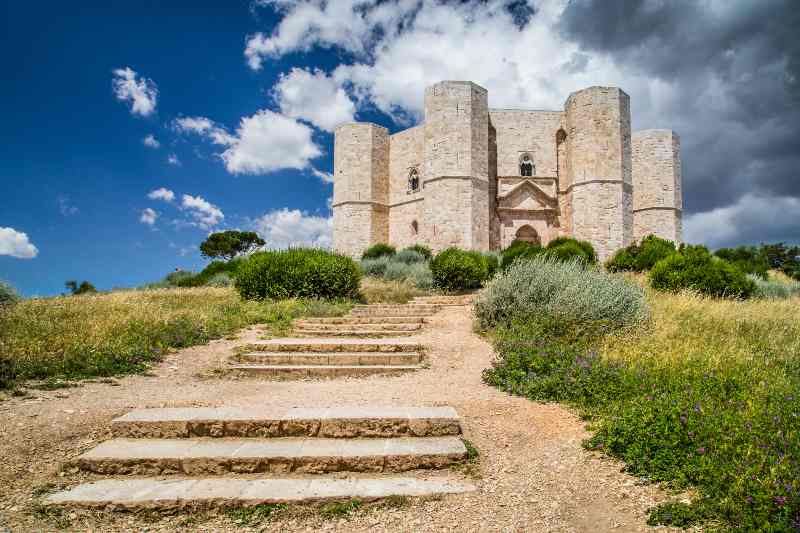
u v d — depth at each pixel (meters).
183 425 4.88
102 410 5.51
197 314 11.27
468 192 32.78
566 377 6.29
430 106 34.19
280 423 4.90
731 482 3.53
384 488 3.99
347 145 39.09
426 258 28.39
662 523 3.38
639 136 38.47
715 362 6.80
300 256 15.37
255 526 3.56
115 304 12.02
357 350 8.65
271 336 10.09
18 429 4.92
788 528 2.96
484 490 4.02
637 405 4.98
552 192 36.19
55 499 3.76
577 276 10.48
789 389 5.71
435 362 8.20
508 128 36.84
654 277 15.72
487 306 10.45
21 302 11.63
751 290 14.94
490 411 5.70
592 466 4.31
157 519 3.66
